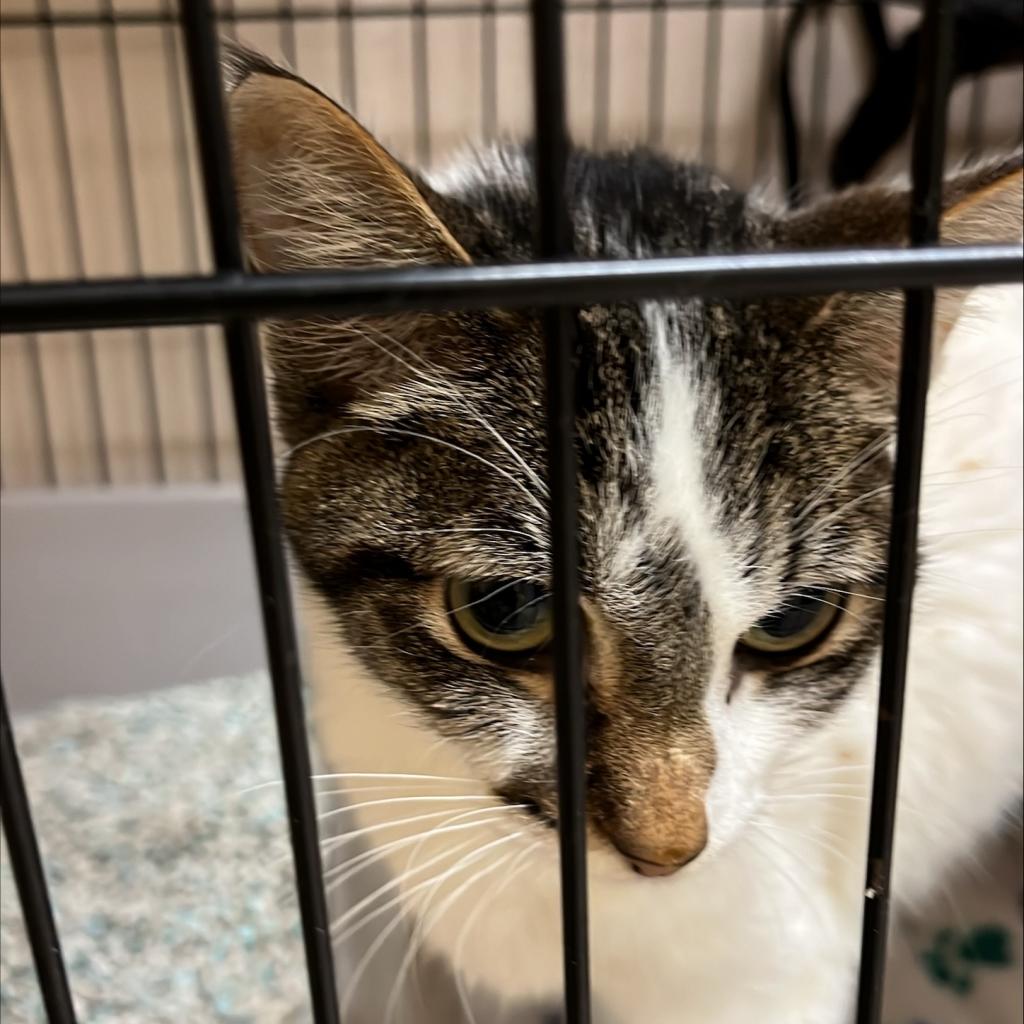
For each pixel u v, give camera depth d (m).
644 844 0.18
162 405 0.47
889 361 0.19
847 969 0.23
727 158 0.48
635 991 0.22
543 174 0.11
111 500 0.41
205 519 0.41
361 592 0.20
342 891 0.24
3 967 0.27
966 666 0.24
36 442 0.47
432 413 0.19
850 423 0.19
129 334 0.46
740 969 0.22
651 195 0.22
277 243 0.17
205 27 0.10
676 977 0.22
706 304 0.19
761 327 0.19
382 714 0.21
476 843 0.20
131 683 0.41
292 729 0.12
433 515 0.19
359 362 0.19
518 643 0.19
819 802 0.22
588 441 0.18
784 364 0.19
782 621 0.20
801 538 0.19
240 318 0.11
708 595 0.18
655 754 0.18
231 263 0.11
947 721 0.24
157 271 0.45
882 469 0.20
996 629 0.25
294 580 0.21
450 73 0.45
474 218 0.19
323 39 0.44
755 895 0.21
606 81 0.47
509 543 0.18
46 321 0.10
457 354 0.19
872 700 0.21
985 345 0.23
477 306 0.11
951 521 0.23
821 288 0.11
